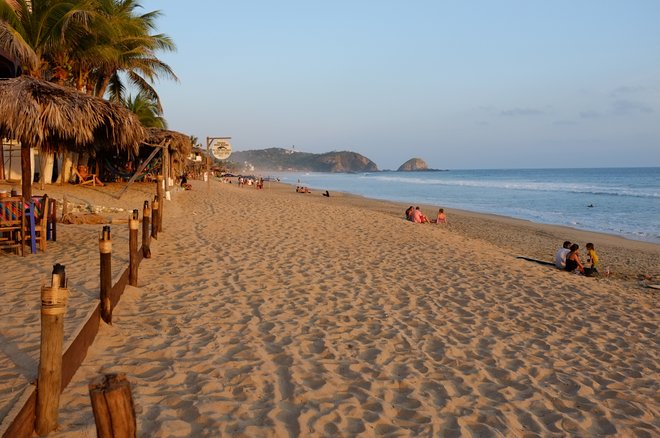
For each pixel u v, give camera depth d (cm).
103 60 2088
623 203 3856
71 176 2225
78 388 412
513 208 3494
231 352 533
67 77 2130
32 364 425
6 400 352
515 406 464
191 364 493
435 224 2338
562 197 4588
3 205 840
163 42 2488
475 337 642
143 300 691
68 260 836
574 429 432
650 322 765
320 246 1205
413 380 502
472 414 441
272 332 606
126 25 2241
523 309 788
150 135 1972
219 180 5994
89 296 614
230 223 1487
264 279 853
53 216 984
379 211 2994
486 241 1845
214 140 2077
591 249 1212
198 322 619
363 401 448
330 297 775
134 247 730
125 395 246
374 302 766
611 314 797
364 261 1063
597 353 619
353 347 577
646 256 1609
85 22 1819
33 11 1806
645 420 456
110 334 548
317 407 429
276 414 411
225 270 895
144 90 2680
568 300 863
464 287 898
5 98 790
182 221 1462
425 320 695
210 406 412
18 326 518
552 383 522
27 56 1577
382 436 394
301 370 502
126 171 2503
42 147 1024
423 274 978
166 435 366
